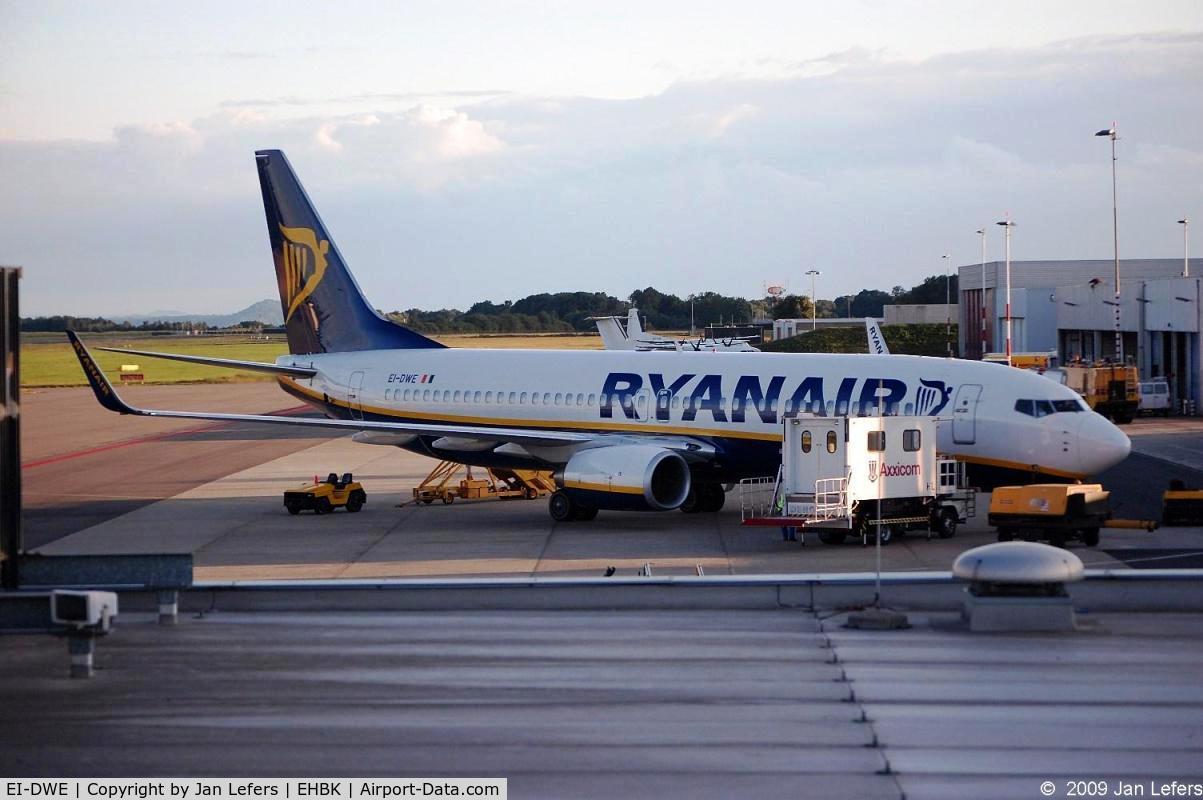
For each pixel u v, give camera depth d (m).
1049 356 129.25
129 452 98.56
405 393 67.75
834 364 55.16
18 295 27.11
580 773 18.95
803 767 19.11
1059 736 20.22
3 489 27.31
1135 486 65.44
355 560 46.94
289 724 21.16
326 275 73.12
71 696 22.66
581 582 29.02
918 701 21.88
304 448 100.94
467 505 64.56
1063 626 26.09
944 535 49.66
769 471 56.06
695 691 22.59
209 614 28.69
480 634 26.59
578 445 57.69
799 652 24.91
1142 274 189.00
